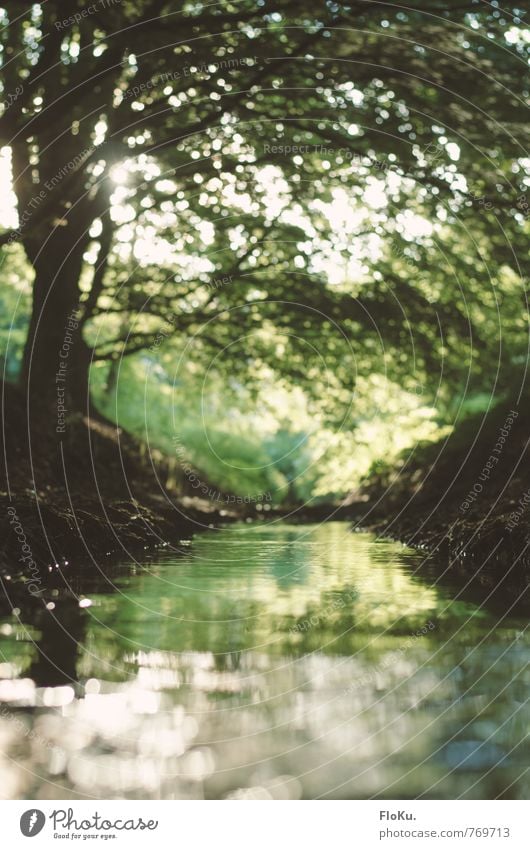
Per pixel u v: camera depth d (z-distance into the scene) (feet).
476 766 10.64
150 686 13.34
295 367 72.23
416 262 56.39
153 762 10.57
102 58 32.89
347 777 10.29
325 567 29.19
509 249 49.26
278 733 11.48
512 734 11.47
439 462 50.06
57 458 43.27
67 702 12.49
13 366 75.87
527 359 48.88
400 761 10.70
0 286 76.33
